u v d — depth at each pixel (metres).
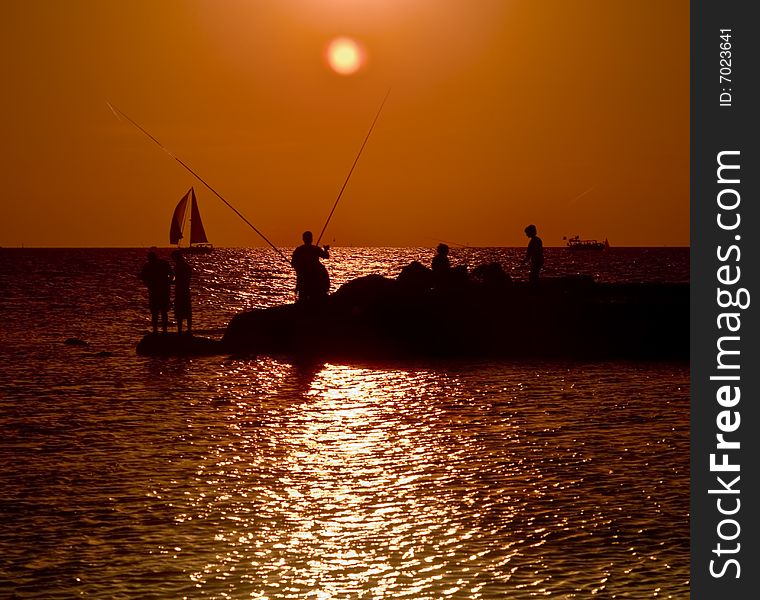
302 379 47.59
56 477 26.53
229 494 24.69
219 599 17.59
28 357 58.56
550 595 17.61
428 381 46.25
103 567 19.28
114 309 109.44
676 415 35.50
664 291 63.72
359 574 18.81
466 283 62.72
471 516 22.59
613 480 25.73
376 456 29.09
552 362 53.94
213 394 42.38
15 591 18.02
